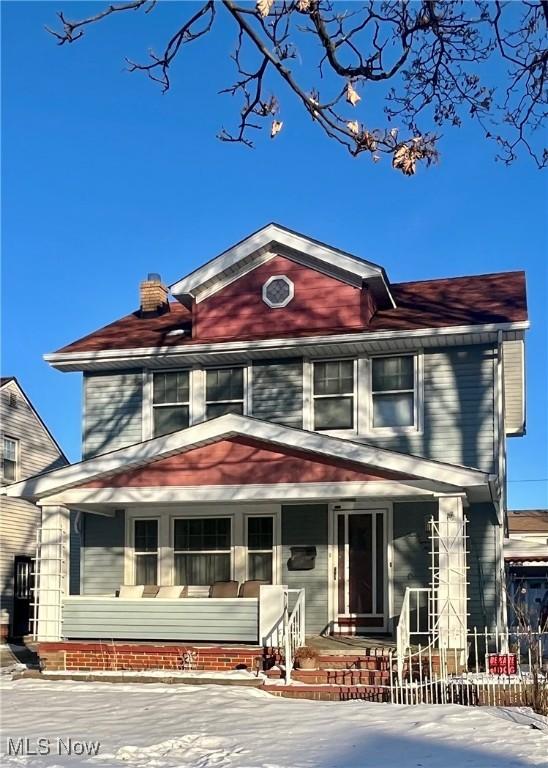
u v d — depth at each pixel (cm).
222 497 1647
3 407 2881
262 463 1639
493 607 1755
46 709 1315
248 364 1953
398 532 1805
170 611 1641
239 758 1004
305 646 1585
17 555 2900
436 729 1138
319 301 1925
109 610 1666
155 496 1673
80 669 1641
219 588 1811
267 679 1505
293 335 1883
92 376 2053
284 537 1864
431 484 1553
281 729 1158
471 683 1366
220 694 1408
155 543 1934
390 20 777
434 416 1827
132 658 1625
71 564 2186
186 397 1989
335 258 1894
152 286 2269
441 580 1521
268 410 1927
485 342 1817
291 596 1842
